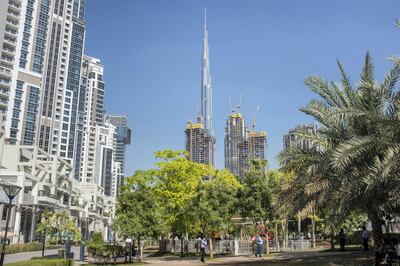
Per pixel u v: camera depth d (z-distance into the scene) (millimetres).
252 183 33750
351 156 15125
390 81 16750
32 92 138125
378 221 18750
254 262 24797
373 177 14516
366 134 17172
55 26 162625
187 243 40750
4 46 126062
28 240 65688
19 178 61562
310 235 62562
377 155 15719
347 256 25250
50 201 68562
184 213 35938
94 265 27266
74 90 171500
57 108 161500
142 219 29672
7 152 71938
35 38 147125
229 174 44062
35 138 139250
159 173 39875
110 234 126375
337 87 18953
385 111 16359
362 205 17844
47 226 26844
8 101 126438
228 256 33531
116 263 28328
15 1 130500
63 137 163000
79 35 176250
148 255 41125
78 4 177875
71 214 89938
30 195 63250
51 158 82938
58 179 83062
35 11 148125
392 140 15539
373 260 20469
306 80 19234
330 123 18750
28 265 17438
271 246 42938
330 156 16641
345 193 16203
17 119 132375
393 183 15008
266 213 32594
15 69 134000
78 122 183750
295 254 31203
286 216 22422
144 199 30641
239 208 33844
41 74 149125
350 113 16188
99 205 123125
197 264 25766
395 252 18578
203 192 32906
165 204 38500
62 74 165375
